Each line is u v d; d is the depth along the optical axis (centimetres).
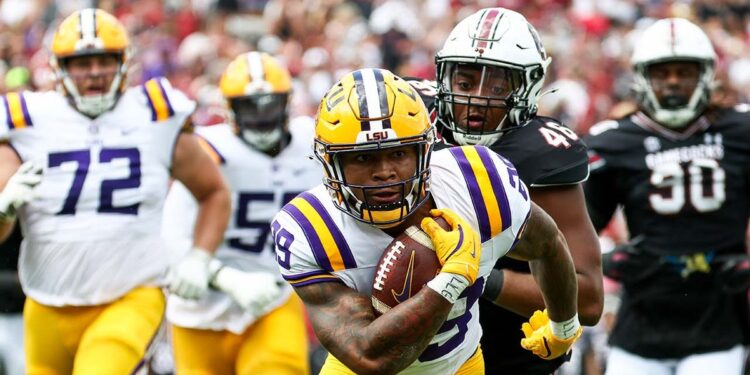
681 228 2020
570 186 1434
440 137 1481
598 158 2042
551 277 1278
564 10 5303
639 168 2028
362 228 1189
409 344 1134
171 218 2141
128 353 1808
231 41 5038
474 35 1431
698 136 2031
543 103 4112
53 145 1833
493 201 1197
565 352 1385
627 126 2053
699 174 2011
